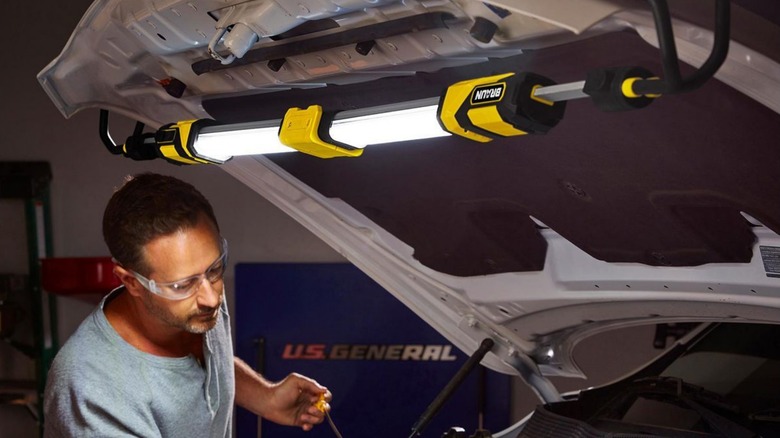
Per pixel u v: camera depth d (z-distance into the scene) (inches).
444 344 164.7
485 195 66.0
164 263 52.6
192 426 61.2
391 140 48.0
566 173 57.3
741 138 44.5
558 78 46.2
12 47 175.9
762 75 37.4
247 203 175.9
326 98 58.8
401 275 82.8
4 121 177.6
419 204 71.6
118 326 59.2
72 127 177.2
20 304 176.1
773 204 49.4
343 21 48.6
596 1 37.2
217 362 63.3
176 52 59.4
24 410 181.2
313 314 168.4
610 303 71.9
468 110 39.5
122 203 53.6
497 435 83.4
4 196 173.5
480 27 43.1
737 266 58.6
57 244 179.6
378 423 167.8
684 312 69.8
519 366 83.0
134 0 54.4
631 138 49.4
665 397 76.3
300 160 72.3
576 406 80.6
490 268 75.8
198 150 61.7
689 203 54.1
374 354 167.2
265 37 52.9
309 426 76.1
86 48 61.7
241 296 169.5
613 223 61.3
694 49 37.9
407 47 49.1
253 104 64.0
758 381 76.8
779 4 37.9
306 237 175.2
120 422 55.6
